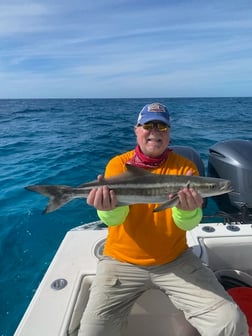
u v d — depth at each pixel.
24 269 1.73
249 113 11.98
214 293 0.99
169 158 1.17
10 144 5.13
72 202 2.46
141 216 1.06
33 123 8.76
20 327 0.92
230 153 1.66
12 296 1.54
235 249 1.33
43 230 2.11
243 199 1.59
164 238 1.07
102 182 0.99
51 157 4.04
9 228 2.14
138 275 1.07
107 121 9.12
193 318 0.99
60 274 1.14
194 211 0.99
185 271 1.06
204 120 8.66
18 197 2.66
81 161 3.79
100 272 1.09
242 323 0.93
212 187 0.99
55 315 0.96
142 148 1.13
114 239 1.12
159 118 1.08
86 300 1.11
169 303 1.11
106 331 0.98
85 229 1.47
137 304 1.11
